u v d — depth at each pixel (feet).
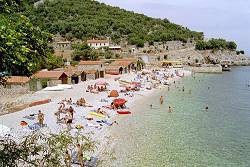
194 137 163.02
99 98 262.88
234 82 419.33
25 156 38.73
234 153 139.44
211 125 189.37
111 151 138.10
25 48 35.78
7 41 33.60
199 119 205.46
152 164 124.67
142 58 596.29
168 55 636.48
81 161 108.27
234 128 183.42
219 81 428.15
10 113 192.85
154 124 189.57
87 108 221.25
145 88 339.36
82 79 354.95
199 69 546.67
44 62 42.45
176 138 160.66
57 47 579.07
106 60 499.92
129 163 124.98
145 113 221.66
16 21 37.55
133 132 170.40
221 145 150.41
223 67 601.21
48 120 180.14
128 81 370.53
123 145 147.43
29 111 200.13
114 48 598.34
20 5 39.96
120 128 178.40
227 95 312.09
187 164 125.49
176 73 482.69
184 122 196.13
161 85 372.17
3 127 140.77
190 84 393.09
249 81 430.61
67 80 319.47
